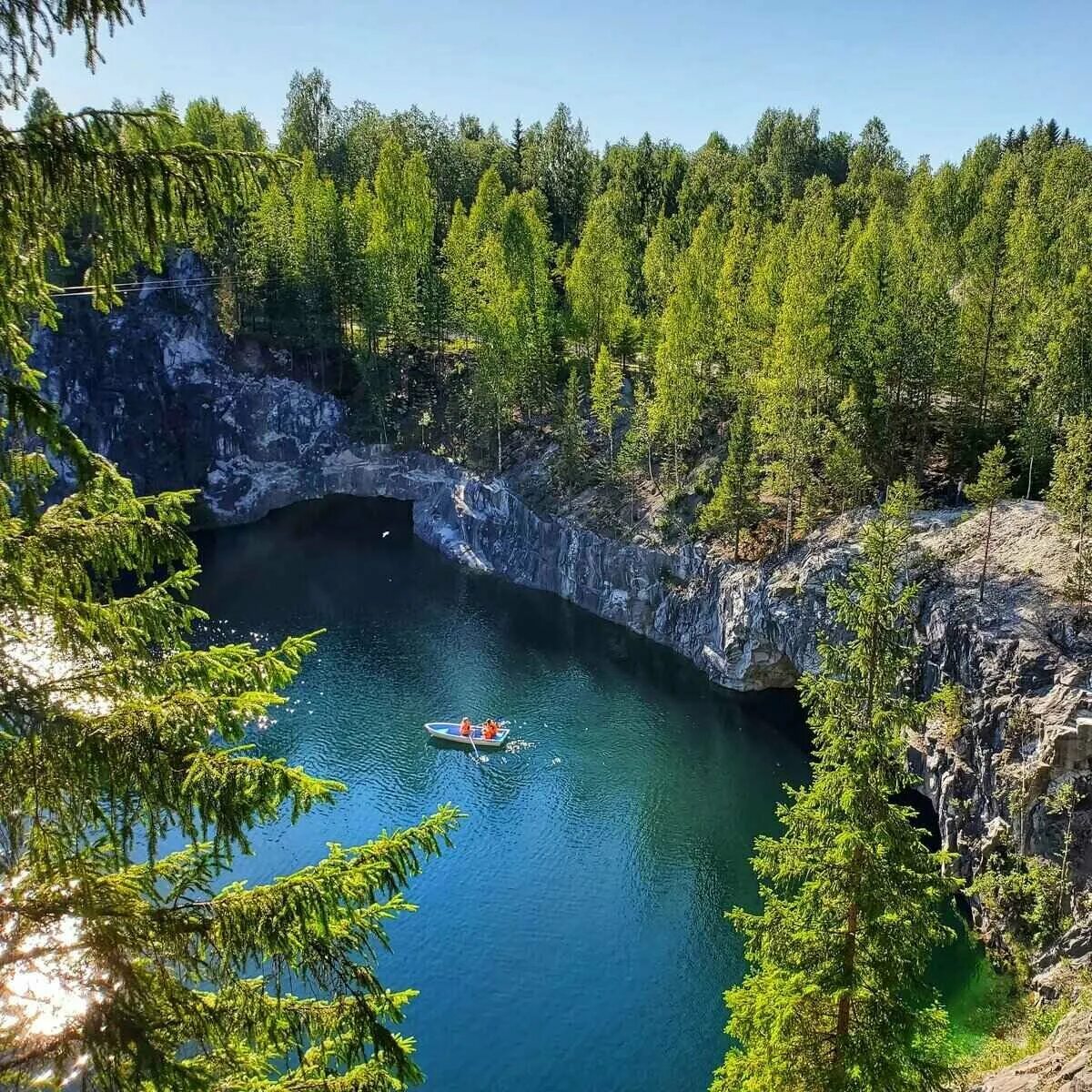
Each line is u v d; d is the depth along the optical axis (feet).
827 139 552.82
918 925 66.59
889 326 212.43
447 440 336.90
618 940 136.46
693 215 386.11
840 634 187.52
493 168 377.50
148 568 35.81
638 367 327.47
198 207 31.48
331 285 334.24
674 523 247.70
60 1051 31.55
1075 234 245.24
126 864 35.73
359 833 157.99
